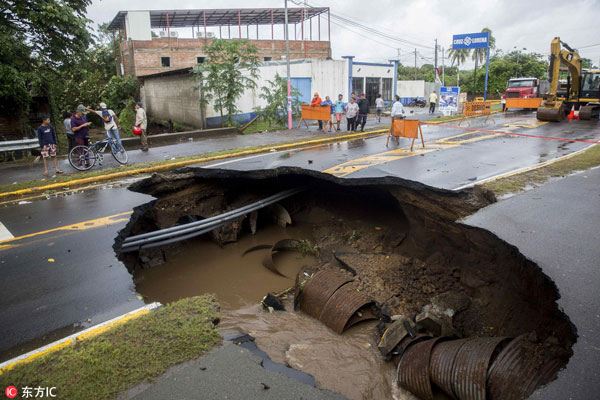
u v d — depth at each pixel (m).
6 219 7.75
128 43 31.98
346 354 5.30
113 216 7.73
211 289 7.55
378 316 6.22
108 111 11.87
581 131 16.84
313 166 10.56
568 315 3.83
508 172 9.54
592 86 22.14
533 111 27.59
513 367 3.77
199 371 3.56
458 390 3.97
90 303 4.78
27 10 15.30
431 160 11.34
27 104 16.20
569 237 5.43
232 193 10.71
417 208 8.20
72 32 16.58
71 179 10.30
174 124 24.03
